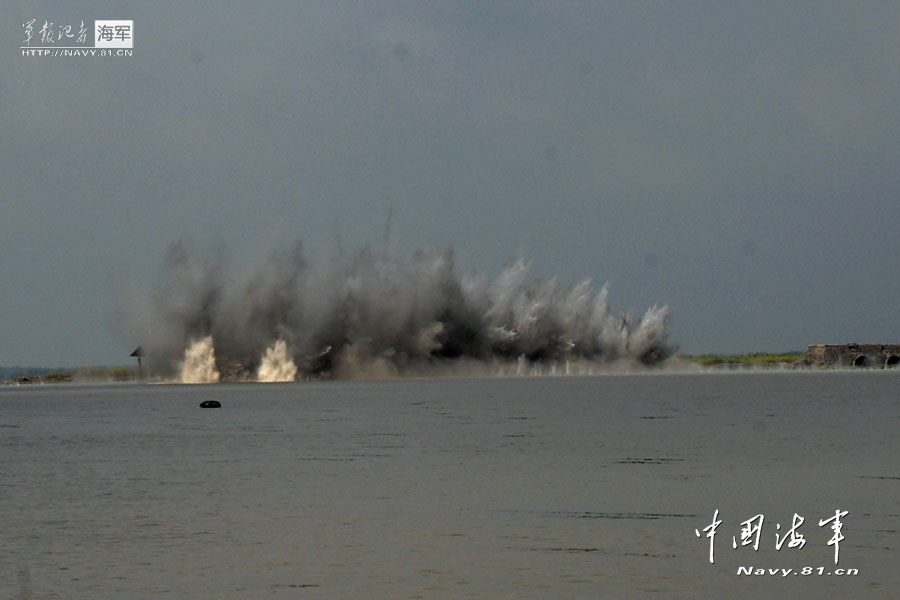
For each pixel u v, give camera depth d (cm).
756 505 6494
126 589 4628
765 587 4622
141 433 12556
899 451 9569
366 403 18912
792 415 14925
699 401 19038
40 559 5159
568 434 11806
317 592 4566
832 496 6806
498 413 15888
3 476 8288
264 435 12019
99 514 6397
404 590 4588
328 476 8062
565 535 5647
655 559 5112
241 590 4606
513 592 4553
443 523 6000
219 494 7162
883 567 4928
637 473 8069
